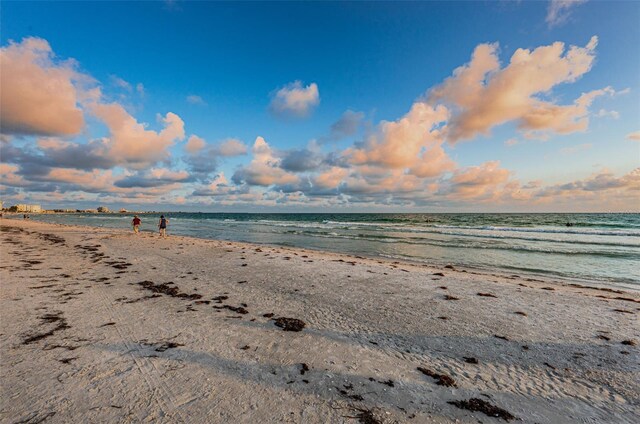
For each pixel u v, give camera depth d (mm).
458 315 7613
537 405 4109
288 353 5445
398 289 10078
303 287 10180
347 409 3924
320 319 7246
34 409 3771
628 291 11328
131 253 17156
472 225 53469
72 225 50875
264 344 5793
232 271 12578
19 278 10383
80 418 3639
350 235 35844
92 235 28969
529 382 4660
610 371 5004
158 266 13422
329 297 9086
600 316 7617
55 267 12547
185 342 5770
